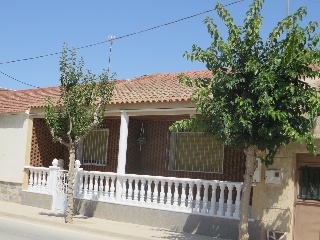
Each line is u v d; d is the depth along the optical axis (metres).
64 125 14.96
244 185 10.74
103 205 15.98
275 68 10.05
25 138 19.55
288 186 12.00
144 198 15.67
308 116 10.22
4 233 12.55
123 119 16.09
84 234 13.31
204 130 10.70
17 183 19.55
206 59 10.69
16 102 21.12
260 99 9.78
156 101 15.02
